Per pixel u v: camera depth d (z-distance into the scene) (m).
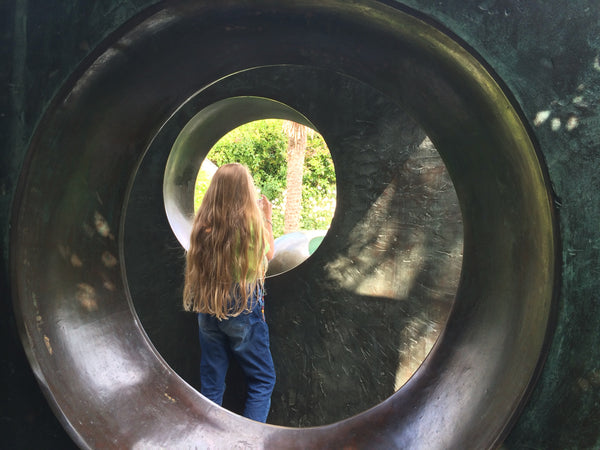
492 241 2.04
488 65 1.56
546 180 1.57
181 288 3.95
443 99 1.94
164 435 1.89
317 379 3.72
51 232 1.78
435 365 2.15
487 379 1.85
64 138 1.70
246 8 1.64
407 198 3.44
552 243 1.59
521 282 1.85
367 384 3.58
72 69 1.57
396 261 3.48
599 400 1.58
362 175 3.56
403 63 1.90
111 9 1.55
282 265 4.09
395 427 1.98
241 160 11.58
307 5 1.63
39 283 1.74
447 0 1.54
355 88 3.52
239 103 3.96
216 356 2.90
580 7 1.51
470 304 2.15
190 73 1.96
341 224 3.63
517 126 1.63
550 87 1.54
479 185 2.05
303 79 3.63
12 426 1.65
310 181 11.38
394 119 3.44
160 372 2.15
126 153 2.03
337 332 3.66
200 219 2.60
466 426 1.80
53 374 1.69
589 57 1.52
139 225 3.98
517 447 1.60
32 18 1.58
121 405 1.87
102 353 1.96
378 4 1.57
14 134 1.58
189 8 1.58
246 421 2.11
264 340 2.89
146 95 1.90
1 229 1.57
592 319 1.56
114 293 2.15
